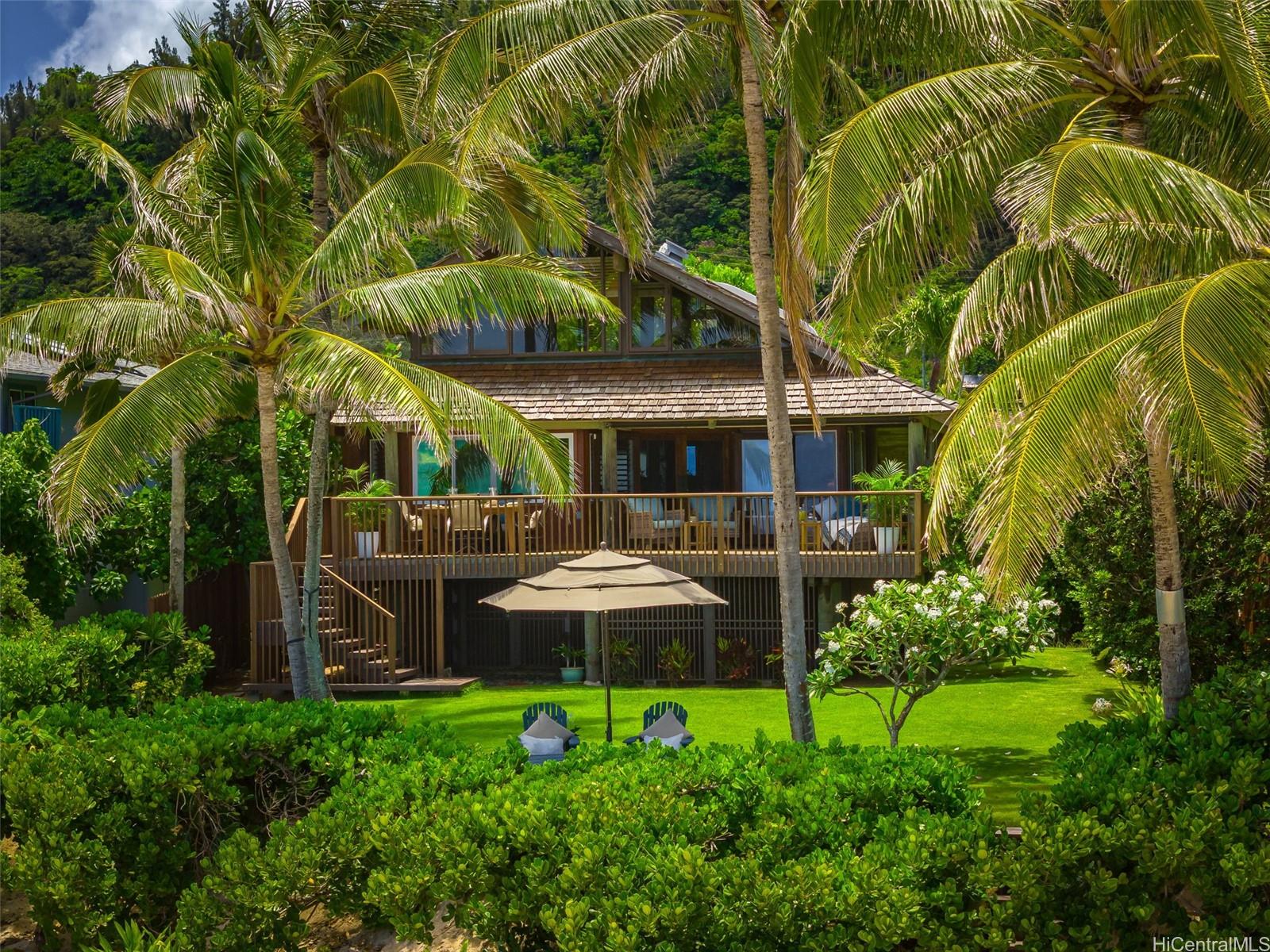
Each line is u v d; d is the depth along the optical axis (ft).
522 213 61.36
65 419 85.97
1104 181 32.12
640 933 22.62
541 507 81.92
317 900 28.30
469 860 25.26
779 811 25.94
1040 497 32.78
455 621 85.81
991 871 22.93
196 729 33.12
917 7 40.22
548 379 86.48
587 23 45.32
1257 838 24.13
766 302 44.65
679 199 160.04
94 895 30.48
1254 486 49.06
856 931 22.59
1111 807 24.79
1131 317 34.24
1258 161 40.96
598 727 60.34
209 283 49.19
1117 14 38.32
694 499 88.17
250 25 66.18
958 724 57.31
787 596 44.62
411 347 88.94
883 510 73.20
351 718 34.76
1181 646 36.58
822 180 38.27
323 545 80.23
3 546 62.03
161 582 89.10
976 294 38.63
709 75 47.19
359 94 64.39
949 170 39.19
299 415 84.02
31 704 44.11
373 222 52.03
